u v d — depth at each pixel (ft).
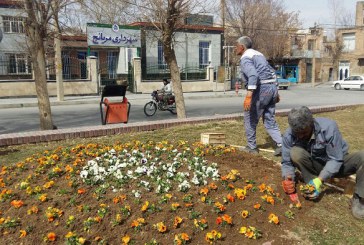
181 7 30.09
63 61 85.30
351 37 169.89
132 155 15.98
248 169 14.99
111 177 13.41
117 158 15.66
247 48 18.70
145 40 89.66
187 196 11.95
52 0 28.07
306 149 12.74
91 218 10.87
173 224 10.68
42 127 28.96
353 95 91.81
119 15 86.33
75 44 92.17
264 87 18.25
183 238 9.96
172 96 50.06
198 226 10.58
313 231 11.06
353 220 11.98
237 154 17.60
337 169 12.07
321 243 10.59
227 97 85.05
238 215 11.31
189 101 71.97
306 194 12.32
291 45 164.86
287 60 167.84
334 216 12.00
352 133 25.45
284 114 32.17
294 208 12.05
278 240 10.48
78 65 87.40
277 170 15.24
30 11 27.32
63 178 13.74
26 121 42.91
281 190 12.99
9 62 82.94
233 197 12.09
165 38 31.01
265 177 14.08
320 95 91.97
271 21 140.97
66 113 50.90
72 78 86.99
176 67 32.27
